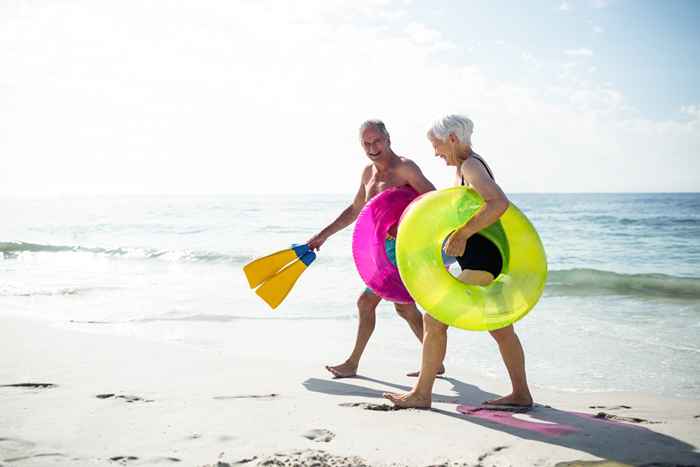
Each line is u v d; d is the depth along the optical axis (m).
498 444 2.77
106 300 7.62
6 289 8.40
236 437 2.76
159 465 2.41
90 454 2.52
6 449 2.56
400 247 3.11
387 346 5.30
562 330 6.20
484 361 4.89
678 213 34.44
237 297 7.92
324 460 2.50
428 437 2.86
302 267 4.45
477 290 3.05
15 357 4.33
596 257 14.46
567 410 3.47
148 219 28.80
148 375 3.90
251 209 42.34
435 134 3.29
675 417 3.34
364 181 4.39
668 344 5.53
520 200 68.75
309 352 5.02
